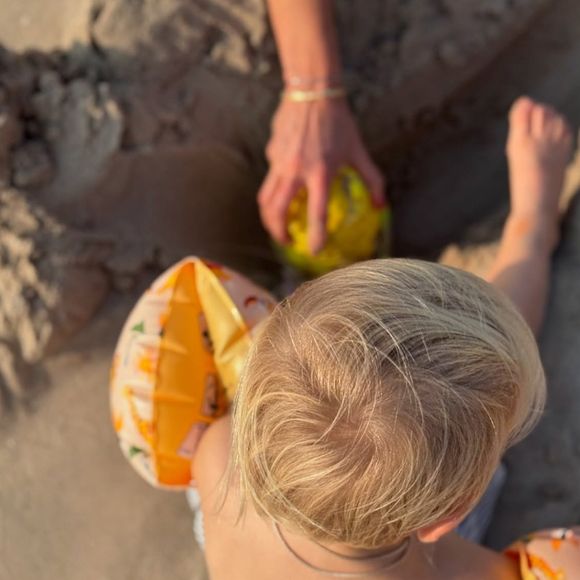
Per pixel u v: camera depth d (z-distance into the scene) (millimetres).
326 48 1536
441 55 1725
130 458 1271
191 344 1204
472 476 731
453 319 707
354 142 1591
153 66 1589
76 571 1500
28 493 1538
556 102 1790
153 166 1595
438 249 1859
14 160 1485
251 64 1643
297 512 761
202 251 1748
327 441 699
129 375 1207
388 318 696
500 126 1848
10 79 1495
